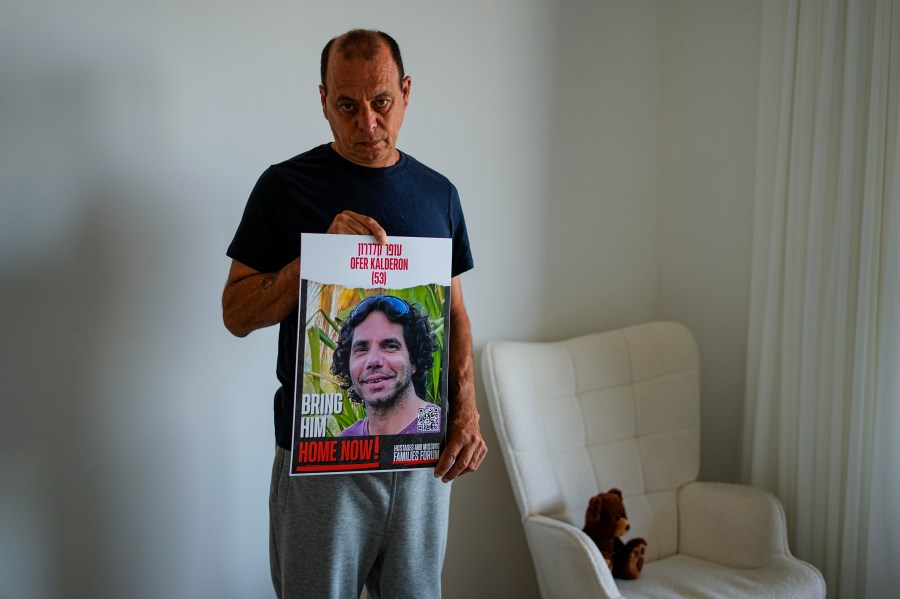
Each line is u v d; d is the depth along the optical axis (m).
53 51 1.53
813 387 1.99
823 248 1.96
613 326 2.37
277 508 1.40
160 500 1.74
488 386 1.97
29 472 1.60
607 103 2.28
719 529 2.02
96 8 1.56
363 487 1.34
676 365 2.18
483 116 2.06
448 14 1.97
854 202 1.90
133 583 1.73
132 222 1.64
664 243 2.43
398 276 1.29
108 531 1.69
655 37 2.35
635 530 2.05
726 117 2.24
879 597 1.88
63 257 1.58
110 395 1.66
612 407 2.11
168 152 1.66
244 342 1.80
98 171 1.60
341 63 1.26
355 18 1.84
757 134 2.10
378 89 1.26
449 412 1.43
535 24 2.12
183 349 1.73
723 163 2.26
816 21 1.95
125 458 1.69
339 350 1.26
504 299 2.16
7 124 1.51
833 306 1.94
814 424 1.99
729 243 2.26
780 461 2.07
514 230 2.15
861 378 1.86
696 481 2.20
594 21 2.22
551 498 1.96
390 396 1.29
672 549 2.09
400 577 1.41
